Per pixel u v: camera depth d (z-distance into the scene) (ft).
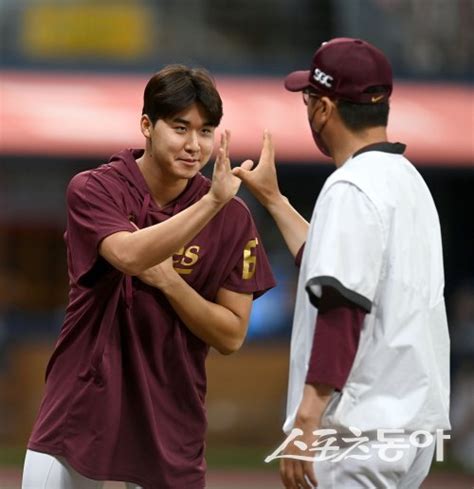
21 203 173.78
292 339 49.88
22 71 166.09
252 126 152.35
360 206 47.62
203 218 48.24
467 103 166.20
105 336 51.44
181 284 51.26
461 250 178.81
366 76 49.49
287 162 148.97
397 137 154.81
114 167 52.54
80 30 173.37
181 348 52.54
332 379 46.37
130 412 52.13
